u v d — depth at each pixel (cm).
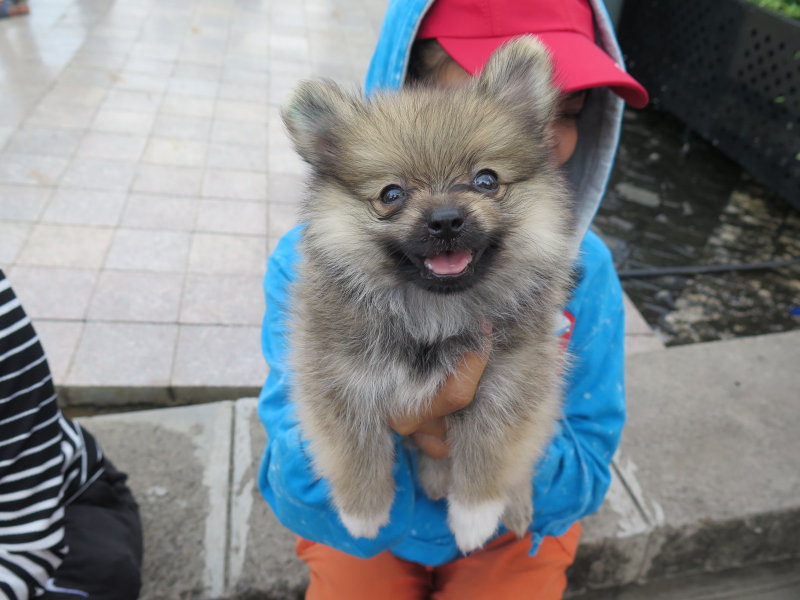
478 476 32
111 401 60
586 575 48
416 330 30
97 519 37
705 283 83
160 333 66
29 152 95
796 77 94
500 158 28
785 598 49
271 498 38
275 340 37
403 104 29
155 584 42
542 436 32
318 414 31
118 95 115
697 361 62
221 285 73
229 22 159
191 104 115
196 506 47
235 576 42
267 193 92
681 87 117
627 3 129
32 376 33
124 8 160
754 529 49
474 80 30
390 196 28
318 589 37
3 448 32
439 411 30
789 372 61
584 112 37
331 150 29
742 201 103
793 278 85
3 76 117
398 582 36
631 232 93
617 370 37
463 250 27
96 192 87
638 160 112
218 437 52
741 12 102
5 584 31
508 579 35
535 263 30
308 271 31
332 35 158
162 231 81
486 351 29
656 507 48
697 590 50
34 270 72
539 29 34
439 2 34
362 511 31
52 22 146
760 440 54
